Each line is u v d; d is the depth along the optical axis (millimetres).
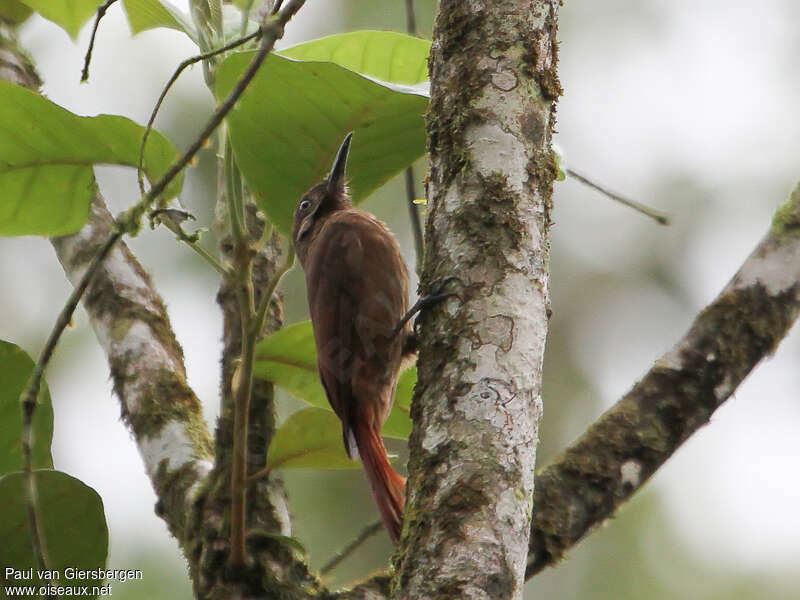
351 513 10023
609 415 5645
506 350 4391
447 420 4312
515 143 4711
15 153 6133
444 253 4633
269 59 5340
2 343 6191
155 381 6594
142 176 5520
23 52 8000
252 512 5988
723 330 5656
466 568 3957
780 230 5879
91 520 5863
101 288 6945
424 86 5801
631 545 10883
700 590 10688
